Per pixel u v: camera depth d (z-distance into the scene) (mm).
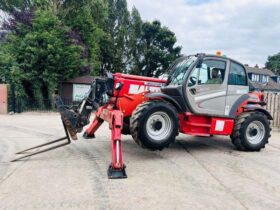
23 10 16766
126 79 5234
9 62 14281
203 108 5324
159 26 28516
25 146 5855
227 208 3025
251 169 4477
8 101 13086
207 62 5363
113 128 4273
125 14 28688
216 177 4031
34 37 14258
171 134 4820
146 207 2990
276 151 5895
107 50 26875
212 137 7293
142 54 28594
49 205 3002
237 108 5609
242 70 5730
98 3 21219
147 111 4625
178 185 3664
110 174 3893
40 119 10711
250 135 5699
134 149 5648
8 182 3670
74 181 3740
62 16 17812
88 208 2941
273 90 32406
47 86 15602
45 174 4012
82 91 16547
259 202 3213
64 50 15125
